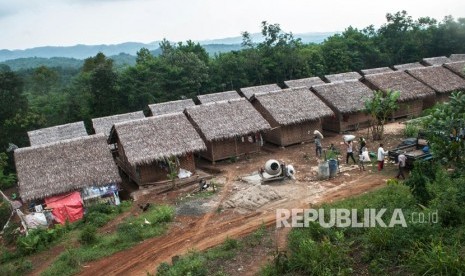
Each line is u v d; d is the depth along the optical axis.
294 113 29.25
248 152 28.62
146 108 48.91
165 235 16.42
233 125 27.28
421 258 9.36
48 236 17.61
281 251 12.54
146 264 14.24
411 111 34.84
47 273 14.27
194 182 23.94
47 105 49.66
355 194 18.33
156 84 49.66
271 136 30.42
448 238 10.38
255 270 12.13
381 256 10.48
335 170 21.23
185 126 25.50
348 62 61.19
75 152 23.52
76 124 35.28
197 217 17.92
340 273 9.87
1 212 21.98
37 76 64.94
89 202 22.25
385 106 27.64
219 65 56.50
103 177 22.52
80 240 16.92
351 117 31.86
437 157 16.12
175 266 12.73
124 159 27.30
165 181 24.28
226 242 14.30
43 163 22.61
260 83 57.75
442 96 36.16
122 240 16.28
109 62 53.41
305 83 43.84
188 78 52.53
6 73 39.78
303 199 18.47
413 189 14.08
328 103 31.66
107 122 35.03
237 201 18.72
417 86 35.06
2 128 38.00
